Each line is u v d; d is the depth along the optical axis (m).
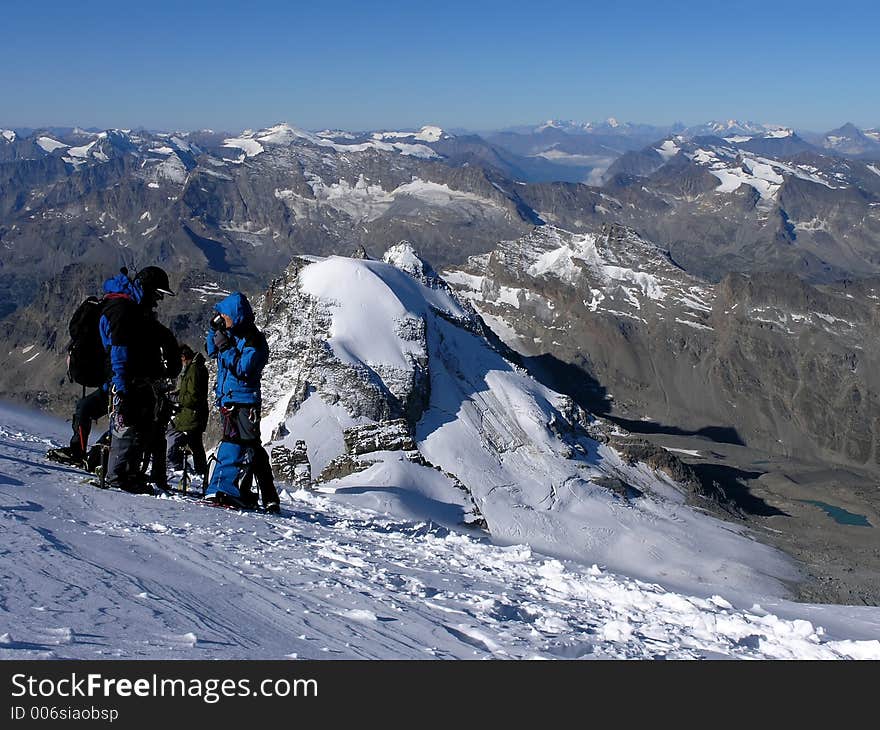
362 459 128.75
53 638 6.21
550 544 125.75
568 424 167.75
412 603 10.24
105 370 15.94
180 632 7.01
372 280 167.38
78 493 14.01
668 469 173.12
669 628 12.07
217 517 14.54
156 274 15.35
